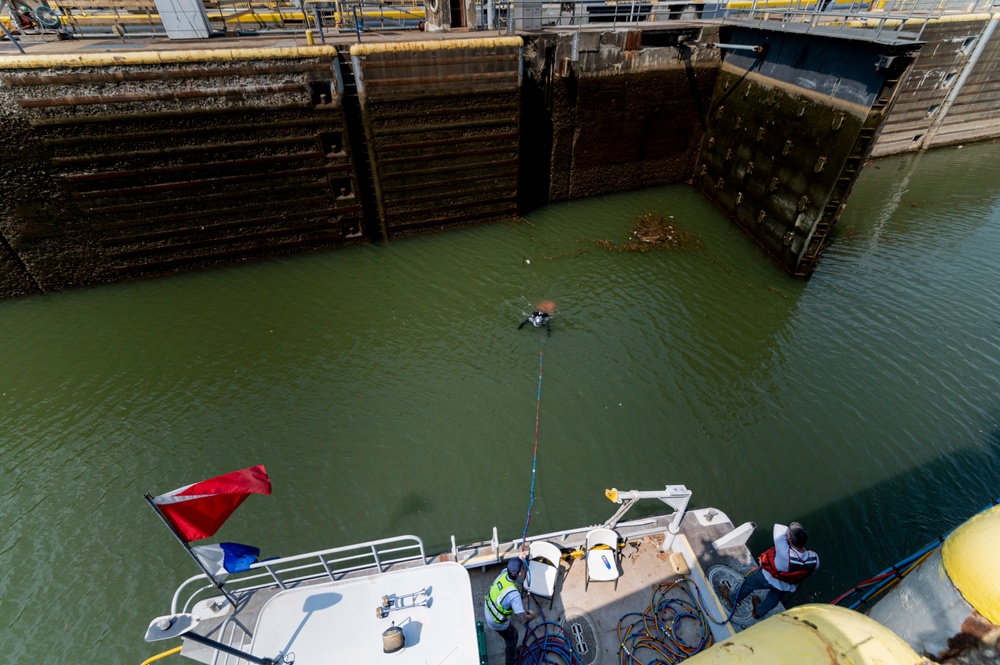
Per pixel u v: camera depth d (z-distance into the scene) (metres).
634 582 6.72
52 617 8.12
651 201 21.38
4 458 10.45
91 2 16.66
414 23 19.84
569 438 10.98
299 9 19.14
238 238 15.91
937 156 26.38
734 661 2.54
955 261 16.75
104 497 9.77
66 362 12.77
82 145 12.95
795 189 15.84
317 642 4.95
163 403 11.71
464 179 17.48
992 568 2.68
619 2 20.83
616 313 14.55
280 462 10.45
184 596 8.38
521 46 15.61
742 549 6.91
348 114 14.89
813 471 10.25
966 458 10.38
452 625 5.04
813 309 14.65
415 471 10.31
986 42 23.34
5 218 13.45
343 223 16.88
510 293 15.38
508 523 9.41
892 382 12.20
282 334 13.77
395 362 12.91
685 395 11.98
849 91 13.63
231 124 13.83
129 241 14.84
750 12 19.34
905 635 3.29
